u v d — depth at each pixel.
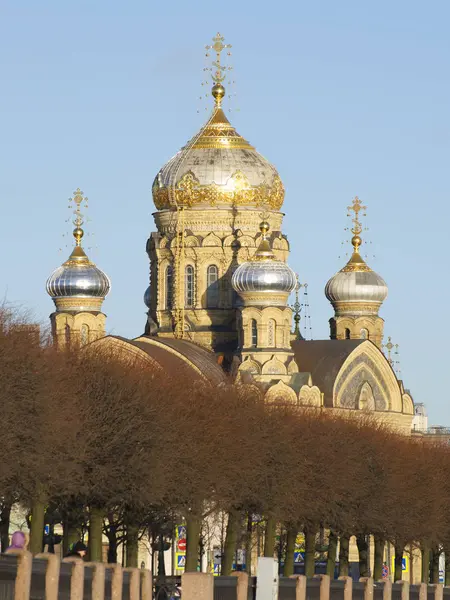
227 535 187.12
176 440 169.62
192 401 183.38
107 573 107.69
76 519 173.00
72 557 104.00
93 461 159.12
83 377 166.38
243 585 121.62
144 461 162.50
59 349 174.75
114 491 161.38
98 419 161.12
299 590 131.00
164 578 141.75
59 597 99.69
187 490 170.62
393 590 156.75
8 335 153.88
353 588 146.25
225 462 176.25
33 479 151.12
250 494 185.38
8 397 144.00
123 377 172.25
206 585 115.19
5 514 172.00
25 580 93.50
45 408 148.25
